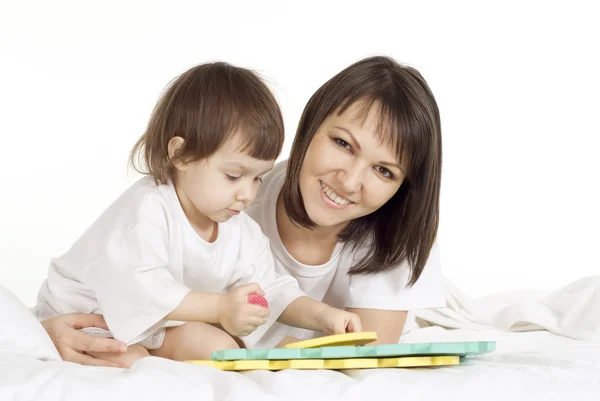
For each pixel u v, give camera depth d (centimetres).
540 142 497
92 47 491
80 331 174
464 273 462
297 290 199
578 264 475
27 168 467
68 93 484
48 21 490
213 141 171
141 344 179
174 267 184
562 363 153
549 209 488
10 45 484
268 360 141
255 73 190
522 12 506
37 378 121
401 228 202
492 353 170
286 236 214
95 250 179
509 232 482
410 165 189
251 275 198
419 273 204
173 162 178
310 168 190
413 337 227
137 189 184
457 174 489
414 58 498
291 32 496
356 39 499
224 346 178
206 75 180
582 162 495
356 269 212
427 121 186
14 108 476
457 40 502
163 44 495
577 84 503
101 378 124
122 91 487
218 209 177
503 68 502
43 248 445
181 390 120
